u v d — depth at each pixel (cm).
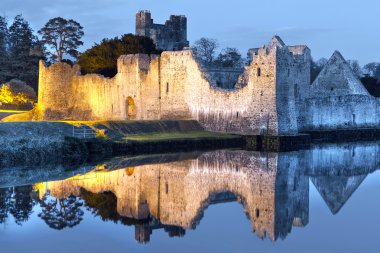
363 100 9688
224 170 5331
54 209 3841
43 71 10362
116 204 3997
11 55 15425
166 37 12662
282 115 7338
